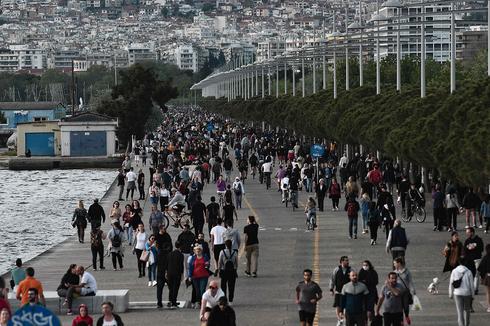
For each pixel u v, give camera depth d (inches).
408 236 4635.8
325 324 2869.1
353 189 5428.2
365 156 7849.4
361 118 7381.9
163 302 3341.5
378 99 7608.3
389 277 2571.4
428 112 6003.9
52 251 4739.2
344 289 2596.0
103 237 4124.0
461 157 4581.7
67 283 3179.1
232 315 2393.0
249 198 6643.7
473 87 5132.9
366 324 2610.7
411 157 5570.9
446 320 2881.4
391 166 6225.4
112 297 3184.1
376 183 5856.3
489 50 5595.5
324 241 4603.8
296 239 4692.4
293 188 5900.6
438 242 4426.7
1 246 5802.2
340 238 4687.5
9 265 4972.9
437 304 3112.7
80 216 5024.6
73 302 3164.4
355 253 4205.2
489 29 5600.4
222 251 3243.1
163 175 6235.2
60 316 3129.9
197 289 3218.5
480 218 4877.0
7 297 2851.9
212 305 2605.8
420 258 3998.5
